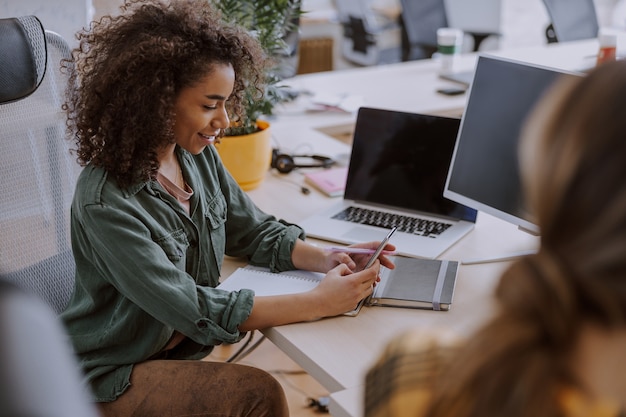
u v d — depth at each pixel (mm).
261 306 1409
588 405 527
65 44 1643
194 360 1553
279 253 1632
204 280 1603
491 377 524
